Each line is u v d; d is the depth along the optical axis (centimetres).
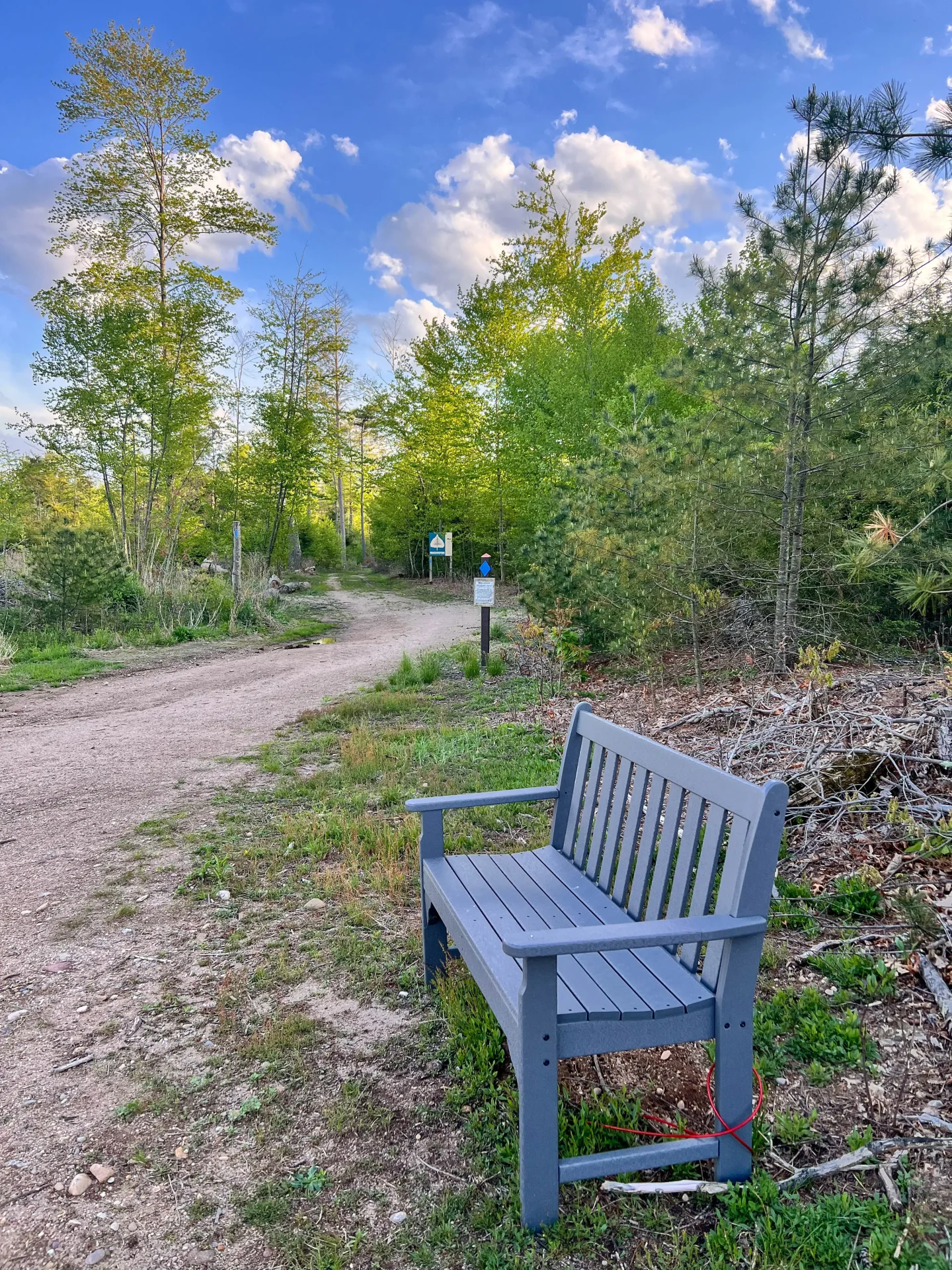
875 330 643
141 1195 202
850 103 458
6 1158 217
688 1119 219
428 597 3006
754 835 187
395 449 3650
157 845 466
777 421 689
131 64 2139
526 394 2420
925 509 630
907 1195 184
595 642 989
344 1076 249
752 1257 171
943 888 312
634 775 257
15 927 367
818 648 735
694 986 198
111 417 1878
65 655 1341
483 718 759
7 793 588
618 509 869
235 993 302
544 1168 183
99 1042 273
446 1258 179
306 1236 187
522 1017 178
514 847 423
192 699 983
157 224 2322
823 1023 247
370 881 395
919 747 381
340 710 822
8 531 2022
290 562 4428
